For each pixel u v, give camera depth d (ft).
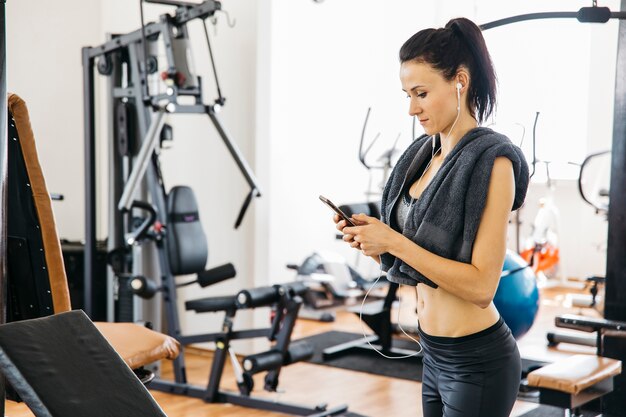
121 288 14.92
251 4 17.19
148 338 8.47
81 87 19.98
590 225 25.44
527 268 14.85
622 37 11.65
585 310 21.71
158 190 14.49
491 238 5.84
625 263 11.64
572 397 9.03
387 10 23.12
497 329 6.22
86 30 19.81
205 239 14.70
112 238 15.46
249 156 17.38
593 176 23.97
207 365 16.65
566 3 22.93
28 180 7.09
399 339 18.60
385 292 22.99
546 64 23.35
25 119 6.95
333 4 20.72
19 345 5.14
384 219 6.70
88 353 5.43
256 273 17.24
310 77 19.90
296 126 19.61
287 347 13.43
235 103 17.47
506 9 23.47
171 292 14.35
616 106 11.72
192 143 17.94
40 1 19.63
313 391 14.60
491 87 6.19
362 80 22.41
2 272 5.98
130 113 15.03
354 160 22.41
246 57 17.29
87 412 5.03
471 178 5.89
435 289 6.32
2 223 5.95
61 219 20.07
